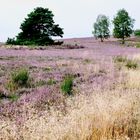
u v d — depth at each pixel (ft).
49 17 150.82
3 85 35.58
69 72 48.08
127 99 25.12
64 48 129.80
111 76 43.16
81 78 42.63
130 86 34.53
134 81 35.88
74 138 17.40
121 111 21.72
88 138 17.99
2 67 50.85
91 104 22.61
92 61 68.28
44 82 39.24
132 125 20.84
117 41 283.38
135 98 25.93
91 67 53.11
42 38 143.54
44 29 150.10
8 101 27.81
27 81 37.70
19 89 33.88
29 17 151.53
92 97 25.73
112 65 57.52
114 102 23.62
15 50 97.14
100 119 19.85
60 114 20.22
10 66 52.80
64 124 18.65
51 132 17.13
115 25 252.42
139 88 33.94
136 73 41.57
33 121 19.35
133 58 69.36
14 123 19.94
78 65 57.16
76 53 92.43
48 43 143.84
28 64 57.00
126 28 249.75
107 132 18.93
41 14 149.89
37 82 38.81
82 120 18.89
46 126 17.71
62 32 153.48
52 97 28.78
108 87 33.40
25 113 22.03
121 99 24.29
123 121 21.12
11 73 43.73
